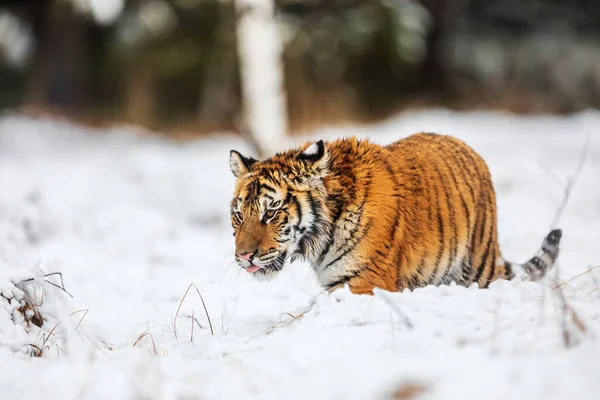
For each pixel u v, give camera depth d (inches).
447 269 331.0
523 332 240.7
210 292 403.9
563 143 1042.7
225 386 219.6
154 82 1365.7
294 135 1210.0
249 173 327.6
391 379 198.1
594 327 237.8
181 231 620.7
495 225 359.6
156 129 1338.6
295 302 371.9
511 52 1588.3
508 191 770.2
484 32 1638.8
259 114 892.6
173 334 313.9
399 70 1451.8
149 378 227.1
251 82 891.4
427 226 319.3
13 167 954.1
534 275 348.2
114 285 434.0
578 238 530.0
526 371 191.5
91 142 1206.9
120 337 317.1
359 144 328.5
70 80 1430.9
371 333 254.2
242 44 896.9
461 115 1405.0
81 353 269.7
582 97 1560.0
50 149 1137.4
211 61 1337.4
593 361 189.5
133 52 1336.1
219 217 738.8
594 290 300.8
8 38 1460.4
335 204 311.1
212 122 1346.0
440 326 247.3
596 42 1631.4
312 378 212.5
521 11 1646.2
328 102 1320.1
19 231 535.2
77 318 333.1
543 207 687.7
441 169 335.0
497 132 1179.9
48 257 492.7
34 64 1439.5
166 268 487.8
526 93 1546.5
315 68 1336.1
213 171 930.1
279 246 313.6
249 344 275.9
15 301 297.9
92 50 1434.5
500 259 362.3
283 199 313.6
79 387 223.5
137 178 905.5
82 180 872.3
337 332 261.1
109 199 789.9
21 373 243.3
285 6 1295.5
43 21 1438.2
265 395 209.2
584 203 695.7
